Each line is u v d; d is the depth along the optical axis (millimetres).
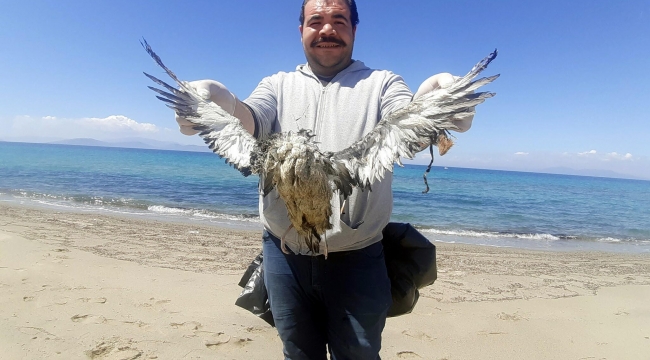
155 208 23422
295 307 4016
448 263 12703
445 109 2781
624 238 22641
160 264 10297
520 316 7902
